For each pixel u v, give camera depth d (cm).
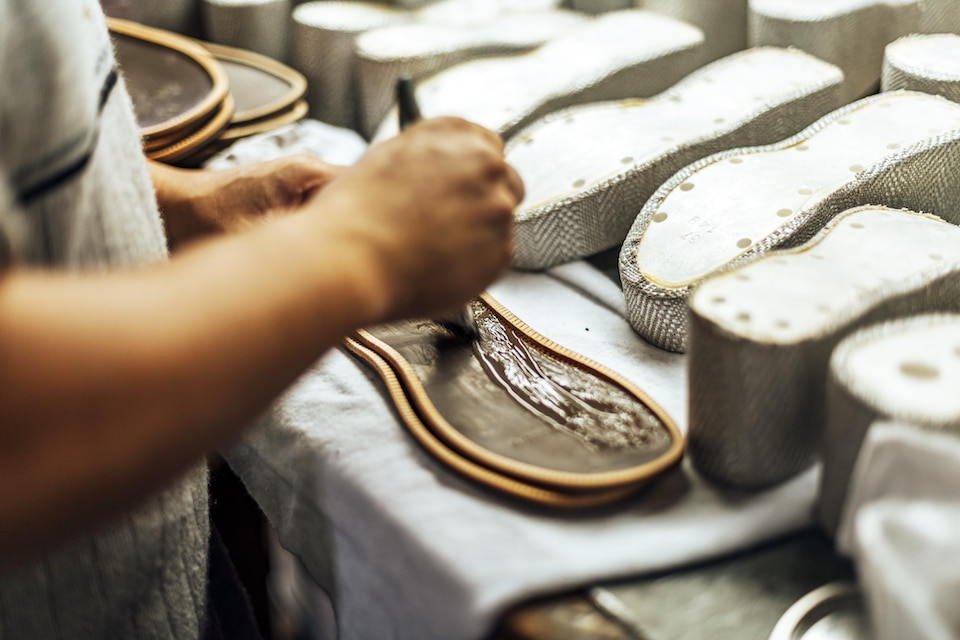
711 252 49
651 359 50
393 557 40
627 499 39
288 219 27
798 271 41
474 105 70
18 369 22
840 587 35
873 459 31
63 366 22
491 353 48
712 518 38
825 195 50
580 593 35
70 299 23
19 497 22
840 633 33
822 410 38
